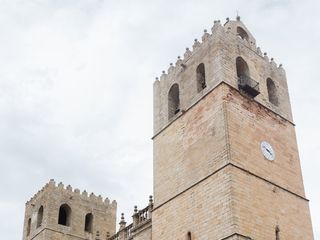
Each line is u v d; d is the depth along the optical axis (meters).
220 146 40.28
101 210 66.19
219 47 45.22
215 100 42.88
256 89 45.00
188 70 48.50
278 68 51.19
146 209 50.62
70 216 62.97
